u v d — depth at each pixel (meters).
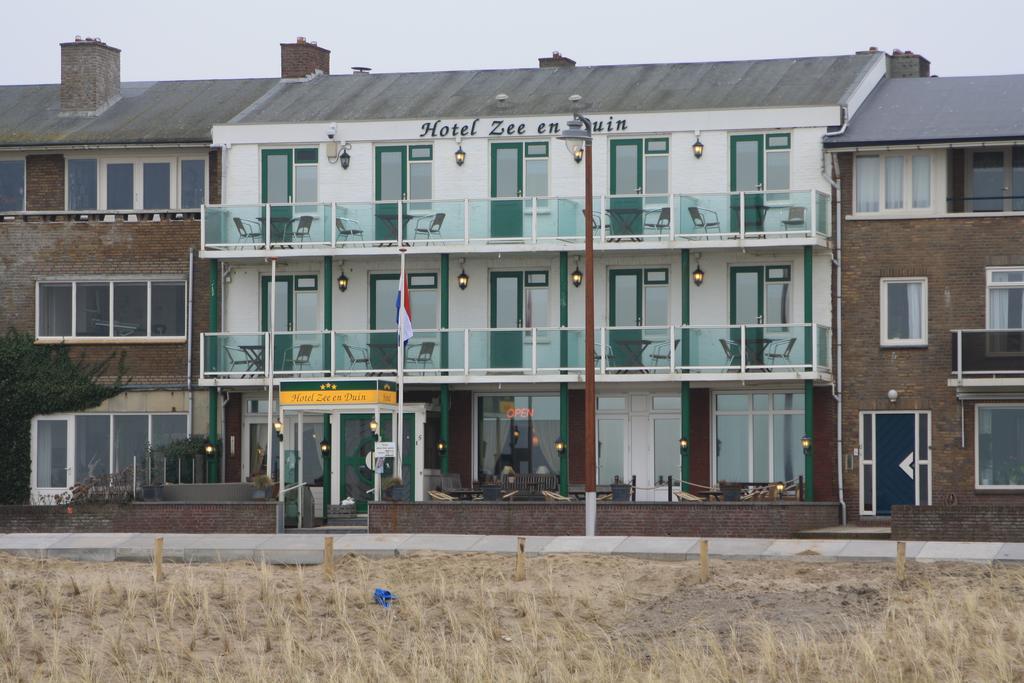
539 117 156.88
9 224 163.62
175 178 163.38
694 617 100.31
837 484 148.62
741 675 89.06
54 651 93.06
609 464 156.12
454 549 118.56
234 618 101.19
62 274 162.50
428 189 159.12
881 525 144.12
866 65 161.62
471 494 149.00
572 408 156.12
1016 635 93.38
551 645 94.75
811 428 147.50
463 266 158.12
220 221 157.25
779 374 147.00
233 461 159.25
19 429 160.88
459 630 97.50
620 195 151.75
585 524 132.12
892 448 148.50
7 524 142.38
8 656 93.06
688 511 133.50
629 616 101.31
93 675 90.00
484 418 157.88
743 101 154.75
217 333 156.50
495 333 153.00
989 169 149.00
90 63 171.12
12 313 163.00
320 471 157.75
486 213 154.00
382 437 152.25
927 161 149.50
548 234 152.88
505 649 95.00
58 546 122.81
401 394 147.12
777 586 105.56
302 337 155.50
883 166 150.25
